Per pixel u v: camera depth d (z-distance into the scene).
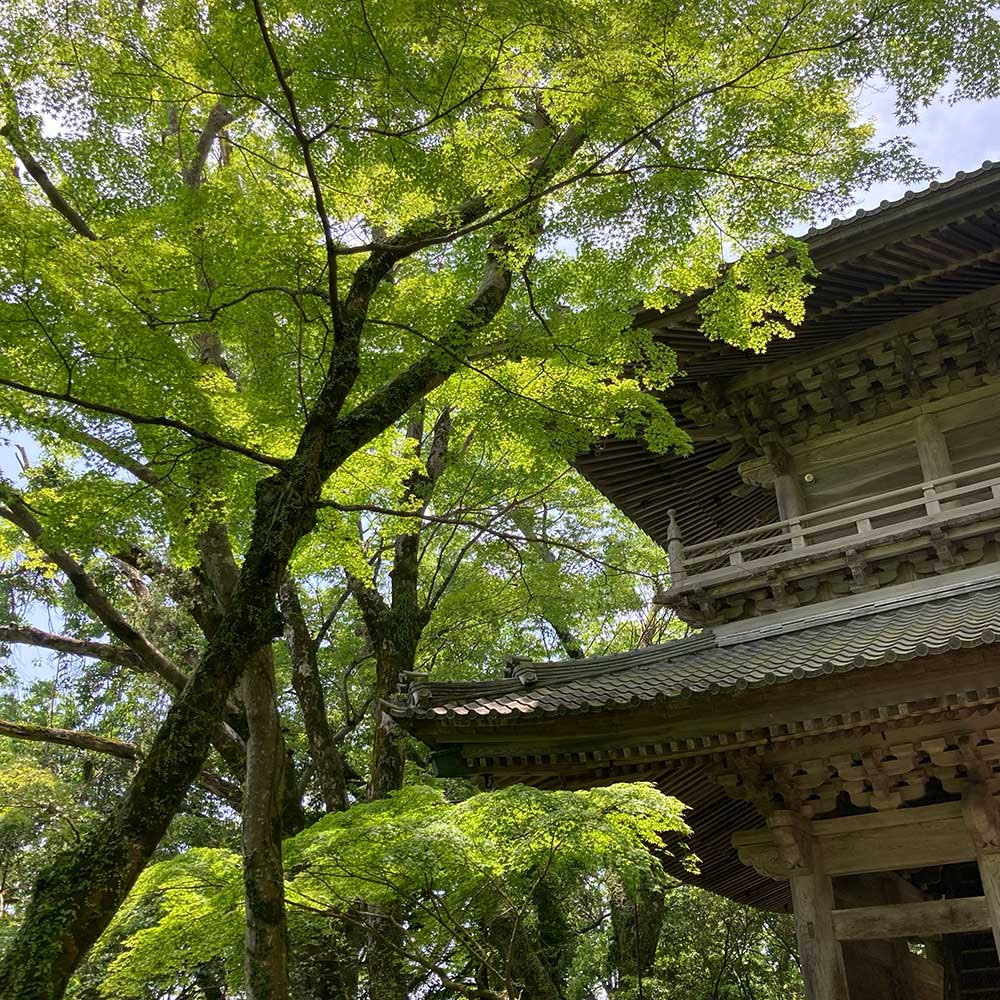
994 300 9.96
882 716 7.55
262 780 7.71
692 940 18.97
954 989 10.24
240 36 6.79
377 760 14.85
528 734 8.55
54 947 4.20
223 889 8.45
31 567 10.82
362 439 6.98
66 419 7.24
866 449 11.00
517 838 7.95
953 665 7.27
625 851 8.43
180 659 17.17
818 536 10.81
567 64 6.93
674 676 8.80
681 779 9.68
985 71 7.63
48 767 20.53
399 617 16.14
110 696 21.45
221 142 10.30
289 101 6.32
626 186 7.98
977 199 8.75
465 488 17.30
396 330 8.84
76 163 8.07
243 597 5.59
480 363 8.41
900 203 8.90
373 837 7.80
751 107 7.39
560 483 19.41
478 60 6.90
